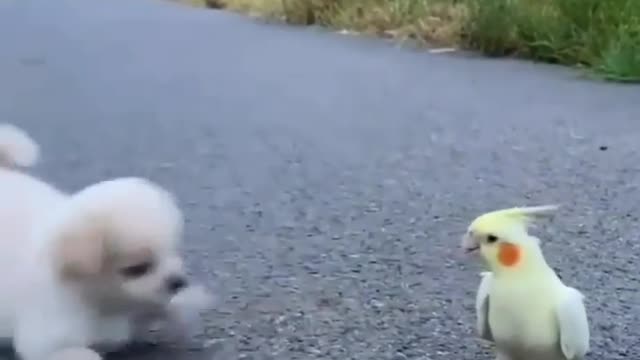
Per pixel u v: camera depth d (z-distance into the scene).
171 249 1.32
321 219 1.75
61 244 1.28
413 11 3.77
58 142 2.28
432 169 2.00
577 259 1.58
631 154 2.09
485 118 2.46
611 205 1.79
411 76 3.06
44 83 3.06
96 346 1.32
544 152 2.12
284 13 4.32
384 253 1.61
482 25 3.44
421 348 1.35
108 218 1.29
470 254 1.21
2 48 3.79
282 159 2.11
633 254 1.59
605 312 1.42
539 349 1.18
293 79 3.06
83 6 5.25
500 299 1.19
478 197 1.84
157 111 2.63
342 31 3.97
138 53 3.63
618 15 3.22
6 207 1.36
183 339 1.37
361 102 2.70
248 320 1.41
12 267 1.31
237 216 1.76
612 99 2.67
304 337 1.37
